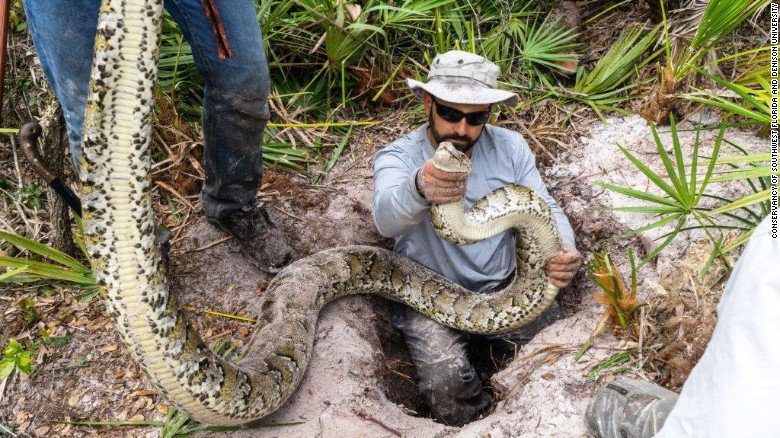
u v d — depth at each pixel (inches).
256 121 147.6
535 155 196.5
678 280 146.5
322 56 217.6
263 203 186.5
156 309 107.0
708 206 167.3
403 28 214.7
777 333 65.1
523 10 231.8
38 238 168.4
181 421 130.8
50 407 136.6
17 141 184.5
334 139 206.5
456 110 144.2
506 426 128.7
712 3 174.1
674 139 139.0
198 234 175.9
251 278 169.3
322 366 145.3
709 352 71.8
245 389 121.7
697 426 68.5
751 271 70.7
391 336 171.5
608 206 177.0
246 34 134.4
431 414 164.7
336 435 129.2
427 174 123.5
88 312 154.2
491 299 157.6
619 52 213.3
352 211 187.3
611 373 135.9
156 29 96.2
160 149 186.5
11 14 194.5
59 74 128.2
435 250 164.9
